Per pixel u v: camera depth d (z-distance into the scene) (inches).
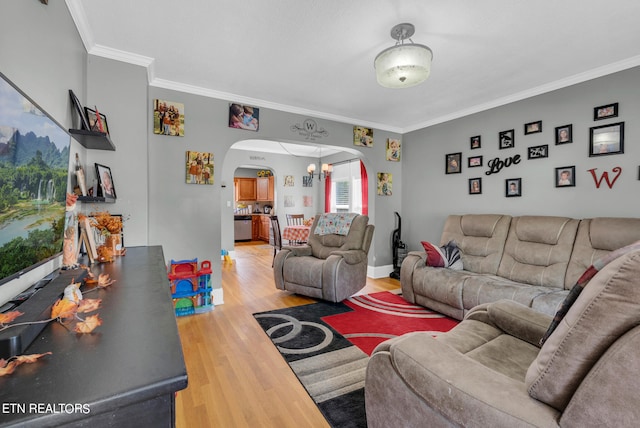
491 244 122.9
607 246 92.7
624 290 25.5
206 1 70.9
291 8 73.3
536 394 30.4
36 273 47.4
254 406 63.4
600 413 24.9
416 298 124.0
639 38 86.3
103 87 92.1
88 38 84.9
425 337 42.4
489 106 139.6
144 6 72.6
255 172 373.7
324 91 127.0
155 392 21.5
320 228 158.1
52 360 24.5
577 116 111.1
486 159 142.1
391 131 183.5
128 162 95.9
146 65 98.8
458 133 154.7
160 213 116.4
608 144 103.3
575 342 27.7
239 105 132.5
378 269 180.1
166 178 117.3
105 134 72.0
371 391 44.4
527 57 97.7
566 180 114.0
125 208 95.3
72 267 55.3
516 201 130.3
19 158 38.1
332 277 124.8
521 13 75.0
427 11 74.1
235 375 74.7
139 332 30.2
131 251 83.8
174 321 33.3
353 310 121.1
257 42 88.9
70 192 69.6
